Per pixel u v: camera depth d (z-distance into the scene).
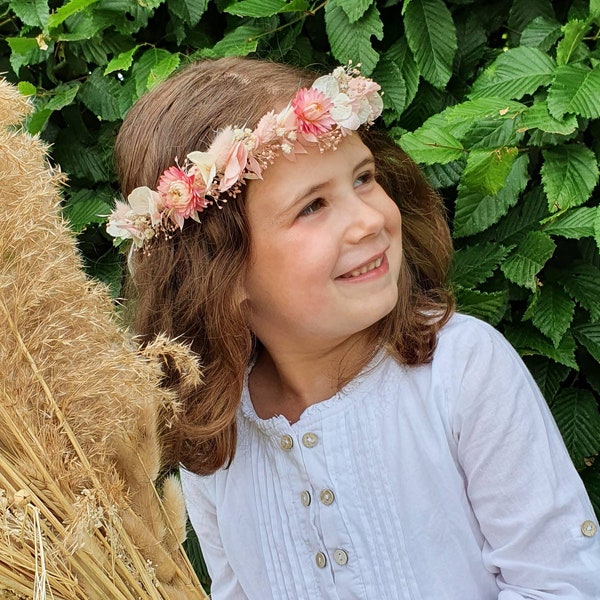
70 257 0.88
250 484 1.17
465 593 1.05
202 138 1.04
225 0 1.61
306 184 0.98
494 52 1.52
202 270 1.06
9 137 0.84
